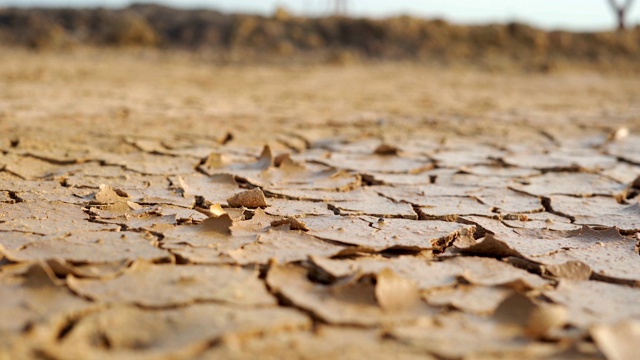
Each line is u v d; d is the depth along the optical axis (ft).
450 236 2.93
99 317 2.31
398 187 3.52
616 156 4.37
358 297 2.42
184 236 2.78
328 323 2.32
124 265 2.57
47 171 3.61
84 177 3.49
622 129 5.19
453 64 16.69
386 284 2.41
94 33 20.61
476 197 3.39
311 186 3.45
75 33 20.58
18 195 3.18
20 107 5.63
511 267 2.68
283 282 2.49
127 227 2.86
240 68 13.43
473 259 2.72
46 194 3.21
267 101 7.31
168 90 8.16
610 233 2.94
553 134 5.33
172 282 2.48
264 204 3.15
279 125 5.27
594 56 18.69
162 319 2.32
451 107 7.34
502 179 3.71
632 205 3.30
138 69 12.01
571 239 2.94
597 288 2.57
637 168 4.03
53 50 16.87
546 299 2.51
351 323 2.32
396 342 2.27
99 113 5.49
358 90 9.37
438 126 5.58
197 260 2.61
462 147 4.58
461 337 2.29
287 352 2.22
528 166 3.98
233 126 5.09
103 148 3.99
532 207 3.30
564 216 3.22
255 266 2.58
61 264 2.49
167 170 3.65
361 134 4.99
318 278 2.56
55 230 2.83
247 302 2.40
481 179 3.70
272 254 2.68
